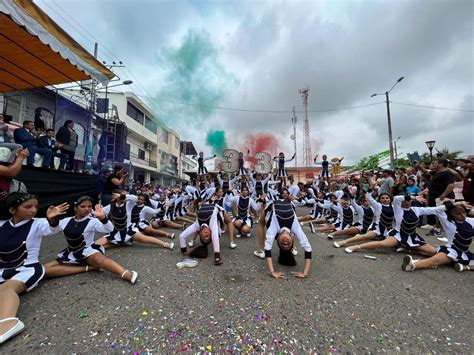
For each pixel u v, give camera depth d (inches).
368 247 168.9
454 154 817.5
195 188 327.3
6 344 69.0
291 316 86.4
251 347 70.0
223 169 422.9
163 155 1104.8
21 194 99.6
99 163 394.0
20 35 195.0
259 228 163.8
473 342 73.5
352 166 1038.4
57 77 262.1
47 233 106.9
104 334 74.3
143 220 209.0
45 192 202.4
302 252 171.8
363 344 72.0
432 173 251.0
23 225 99.6
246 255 160.9
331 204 261.3
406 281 119.1
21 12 154.6
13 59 228.1
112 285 108.6
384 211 182.2
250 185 353.7
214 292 104.0
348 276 125.0
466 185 205.5
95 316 83.9
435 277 124.5
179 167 1325.0
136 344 70.2
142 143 947.3
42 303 91.9
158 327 78.4
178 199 313.4
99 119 446.6
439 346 71.4
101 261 116.1
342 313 89.0
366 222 209.8
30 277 96.0
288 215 130.6
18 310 86.6
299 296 101.7
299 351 68.7
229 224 183.3
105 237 171.3
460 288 111.7
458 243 136.9
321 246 189.2
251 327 79.4
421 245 157.6
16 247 96.5
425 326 81.6
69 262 118.8
